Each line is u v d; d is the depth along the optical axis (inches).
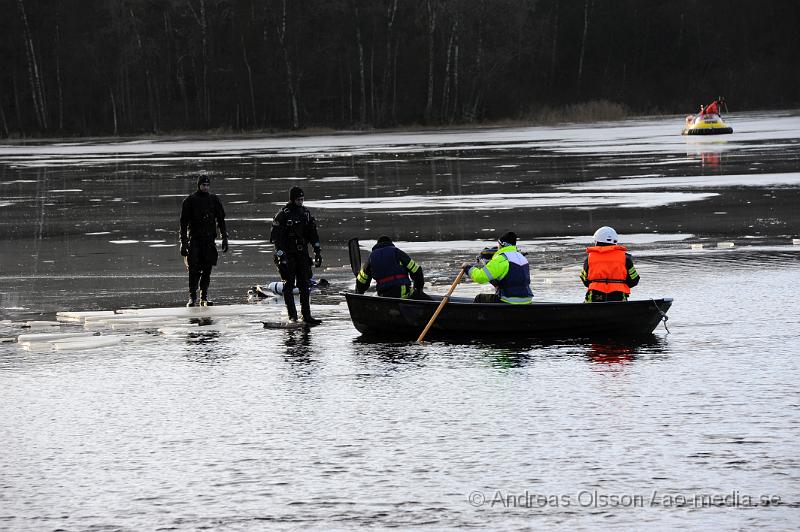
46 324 1421.0
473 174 3954.2
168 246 2233.0
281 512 701.3
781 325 1296.8
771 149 4825.3
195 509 711.1
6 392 1051.3
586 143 5900.6
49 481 775.1
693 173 3695.9
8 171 4864.7
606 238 1290.6
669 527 664.4
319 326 1379.2
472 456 806.5
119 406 985.5
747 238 2137.1
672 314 1387.8
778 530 657.0
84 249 2210.9
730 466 772.0
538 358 1149.1
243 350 1235.2
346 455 816.9
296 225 1384.1
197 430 897.5
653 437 844.6
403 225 2509.8
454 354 1182.9
